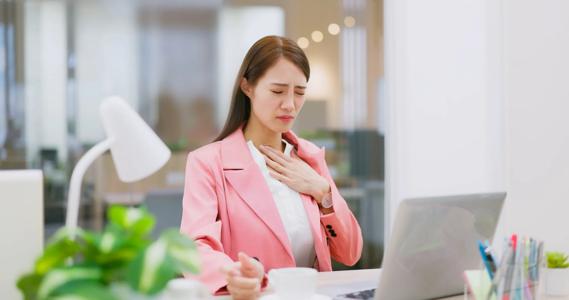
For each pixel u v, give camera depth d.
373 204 3.59
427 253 1.21
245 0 3.39
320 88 3.51
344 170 3.56
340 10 3.50
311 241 1.69
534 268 1.17
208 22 3.36
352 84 3.54
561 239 2.75
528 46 2.83
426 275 1.24
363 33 3.54
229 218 1.62
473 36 3.10
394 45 3.41
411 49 3.34
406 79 3.37
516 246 1.14
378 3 3.54
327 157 3.54
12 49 3.20
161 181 3.31
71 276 0.75
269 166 1.74
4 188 1.13
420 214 1.14
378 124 3.56
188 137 3.35
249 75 1.67
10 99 3.20
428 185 3.28
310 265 1.71
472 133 3.11
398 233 1.13
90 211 3.26
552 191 2.79
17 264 1.14
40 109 3.23
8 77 3.20
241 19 3.39
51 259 0.83
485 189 3.02
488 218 1.30
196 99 3.35
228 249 1.61
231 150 1.70
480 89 3.08
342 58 3.52
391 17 3.44
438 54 3.24
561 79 2.76
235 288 1.21
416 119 3.34
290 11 3.44
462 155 3.15
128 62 3.29
